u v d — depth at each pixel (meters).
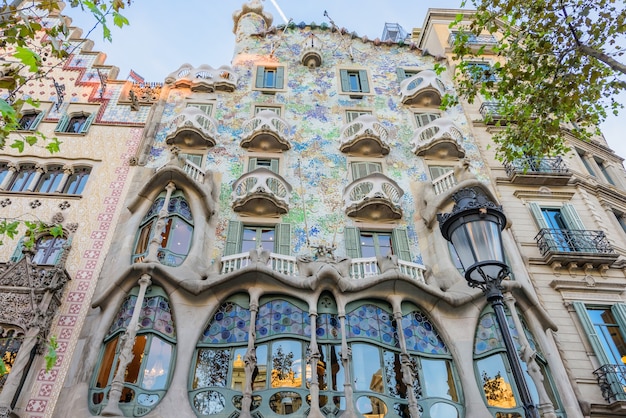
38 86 20.06
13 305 13.05
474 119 21.83
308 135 20.14
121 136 18.70
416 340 13.34
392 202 16.92
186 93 21.44
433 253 16.02
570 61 13.17
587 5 12.48
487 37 25.98
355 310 13.47
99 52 21.58
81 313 13.54
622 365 13.73
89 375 11.66
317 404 11.24
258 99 21.56
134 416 10.89
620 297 15.77
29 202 16.19
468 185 16.28
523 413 12.16
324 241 16.39
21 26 8.21
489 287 7.25
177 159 16.08
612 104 13.82
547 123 14.82
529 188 19.12
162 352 12.27
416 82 22.55
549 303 15.49
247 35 25.09
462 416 12.28
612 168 22.77
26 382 12.05
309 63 23.28
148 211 15.41
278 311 13.23
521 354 12.84
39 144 17.89
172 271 13.23
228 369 12.36
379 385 12.26
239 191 17.06
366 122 19.53
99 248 15.11
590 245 16.81
